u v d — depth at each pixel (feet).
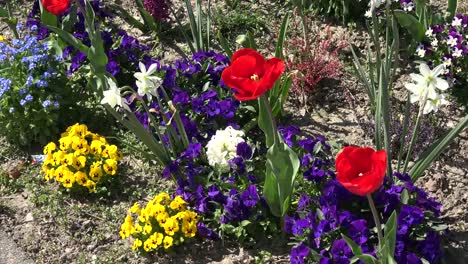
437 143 2.74
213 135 3.16
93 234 3.02
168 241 2.84
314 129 3.43
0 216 3.11
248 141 3.21
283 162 2.60
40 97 3.36
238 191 3.00
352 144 3.33
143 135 3.04
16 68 3.43
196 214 2.92
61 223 3.06
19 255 2.96
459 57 3.47
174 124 3.27
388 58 3.06
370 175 1.94
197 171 3.04
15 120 3.37
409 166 3.19
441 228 2.69
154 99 3.43
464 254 2.82
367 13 3.54
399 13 3.48
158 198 2.94
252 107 3.35
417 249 2.66
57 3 2.98
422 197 2.74
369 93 3.17
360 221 2.63
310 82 3.54
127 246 2.96
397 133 3.22
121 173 3.27
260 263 2.83
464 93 3.47
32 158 3.40
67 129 3.34
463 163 3.21
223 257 2.88
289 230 2.76
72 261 2.93
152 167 3.29
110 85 2.84
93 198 3.19
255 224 2.89
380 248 2.40
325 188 2.80
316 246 2.71
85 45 3.49
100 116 3.55
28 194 3.22
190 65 3.48
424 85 2.45
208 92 3.34
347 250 2.60
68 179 3.13
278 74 2.17
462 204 3.04
